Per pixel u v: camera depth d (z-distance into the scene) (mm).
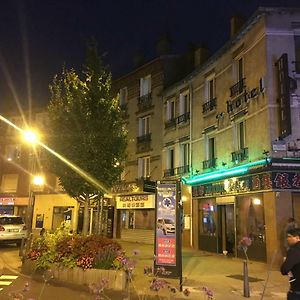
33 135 16188
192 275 11273
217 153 18172
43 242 11477
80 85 14352
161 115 24500
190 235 19984
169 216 10148
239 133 16734
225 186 16984
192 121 20828
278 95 14195
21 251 15539
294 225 12555
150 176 24469
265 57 14648
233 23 18703
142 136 25859
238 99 16578
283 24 14773
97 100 13914
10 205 35188
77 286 9352
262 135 14570
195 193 19828
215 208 17875
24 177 34906
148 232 23609
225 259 15336
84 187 13750
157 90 25125
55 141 13820
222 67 18328
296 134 13953
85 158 13445
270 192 13797
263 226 14148
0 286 9516
